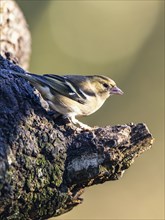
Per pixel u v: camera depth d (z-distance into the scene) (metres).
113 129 8.98
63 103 10.37
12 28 13.05
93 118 23.06
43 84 9.80
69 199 8.78
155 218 21.19
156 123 24.11
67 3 25.39
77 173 8.68
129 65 25.97
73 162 8.68
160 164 22.67
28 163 8.48
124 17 27.34
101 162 8.70
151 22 27.17
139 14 27.52
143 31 27.03
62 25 24.83
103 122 23.30
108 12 27.50
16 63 11.03
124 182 21.52
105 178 8.90
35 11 23.72
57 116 9.15
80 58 25.39
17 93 9.08
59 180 8.62
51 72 24.41
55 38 24.36
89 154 8.69
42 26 23.89
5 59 10.12
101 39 26.41
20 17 13.43
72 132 8.91
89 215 20.44
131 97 24.67
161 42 26.61
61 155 8.67
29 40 13.84
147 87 25.25
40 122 8.88
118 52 26.23
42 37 23.98
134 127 9.05
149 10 27.56
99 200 20.70
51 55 24.34
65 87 10.37
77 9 26.00
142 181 21.91
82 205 20.52
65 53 24.72
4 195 8.31
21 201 8.50
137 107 24.38
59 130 8.89
